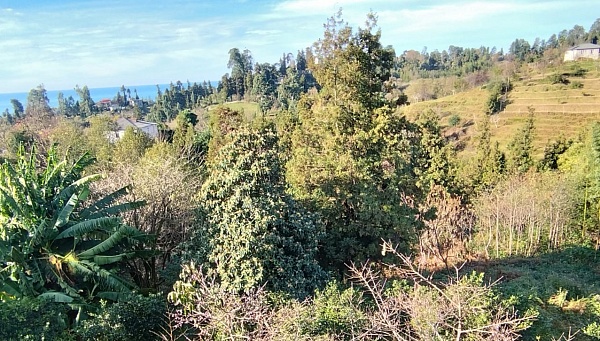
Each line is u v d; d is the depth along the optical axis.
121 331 9.31
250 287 9.67
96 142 32.09
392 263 13.61
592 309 10.81
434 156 25.83
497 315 8.50
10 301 8.85
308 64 18.84
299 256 10.95
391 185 14.26
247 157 10.87
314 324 8.35
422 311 8.20
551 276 13.62
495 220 21.58
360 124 16.09
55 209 11.81
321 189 14.23
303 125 19.00
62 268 11.25
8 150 32.75
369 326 8.52
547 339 9.39
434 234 15.37
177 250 12.80
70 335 8.97
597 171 20.89
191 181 16.53
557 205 20.50
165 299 11.13
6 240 10.56
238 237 10.14
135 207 12.67
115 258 11.41
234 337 7.84
